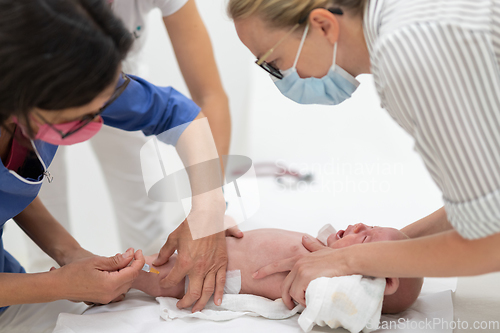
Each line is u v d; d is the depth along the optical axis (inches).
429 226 54.6
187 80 68.6
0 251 56.6
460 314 50.4
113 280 47.8
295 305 52.4
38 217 59.2
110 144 76.7
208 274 53.3
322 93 44.4
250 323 49.7
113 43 34.2
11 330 53.7
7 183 44.6
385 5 35.2
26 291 47.1
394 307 51.1
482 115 31.2
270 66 44.4
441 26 30.9
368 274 44.2
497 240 34.4
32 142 44.5
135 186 80.8
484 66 30.8
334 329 48.2
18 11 30.5
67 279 47.7
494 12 31.6
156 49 120.7
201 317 51.1
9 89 32.0
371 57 36.3
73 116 35.9
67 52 31.4
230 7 42.1
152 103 54.1
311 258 48.6
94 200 103.7
